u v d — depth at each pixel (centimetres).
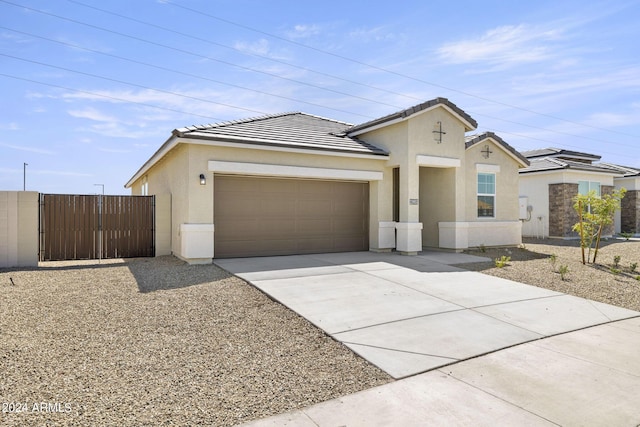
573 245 1850
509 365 504
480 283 948
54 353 497
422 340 578
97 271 1005
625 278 1073
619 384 454
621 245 1858
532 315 718
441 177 1543
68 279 905
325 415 377
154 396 404
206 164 1127
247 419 367
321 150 1262
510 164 1723
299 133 1396
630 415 387
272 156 1216
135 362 484
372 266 1108
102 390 411
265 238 1258
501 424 365
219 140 1112
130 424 350
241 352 526
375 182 1423
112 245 1219
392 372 475
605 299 855
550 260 1285
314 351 536
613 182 2464
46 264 1150
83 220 1183
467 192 1593
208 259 1124
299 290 820
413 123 1366
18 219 1091
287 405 396
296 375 465
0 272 988
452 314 703
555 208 2130
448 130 1458
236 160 1164
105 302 720
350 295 797
